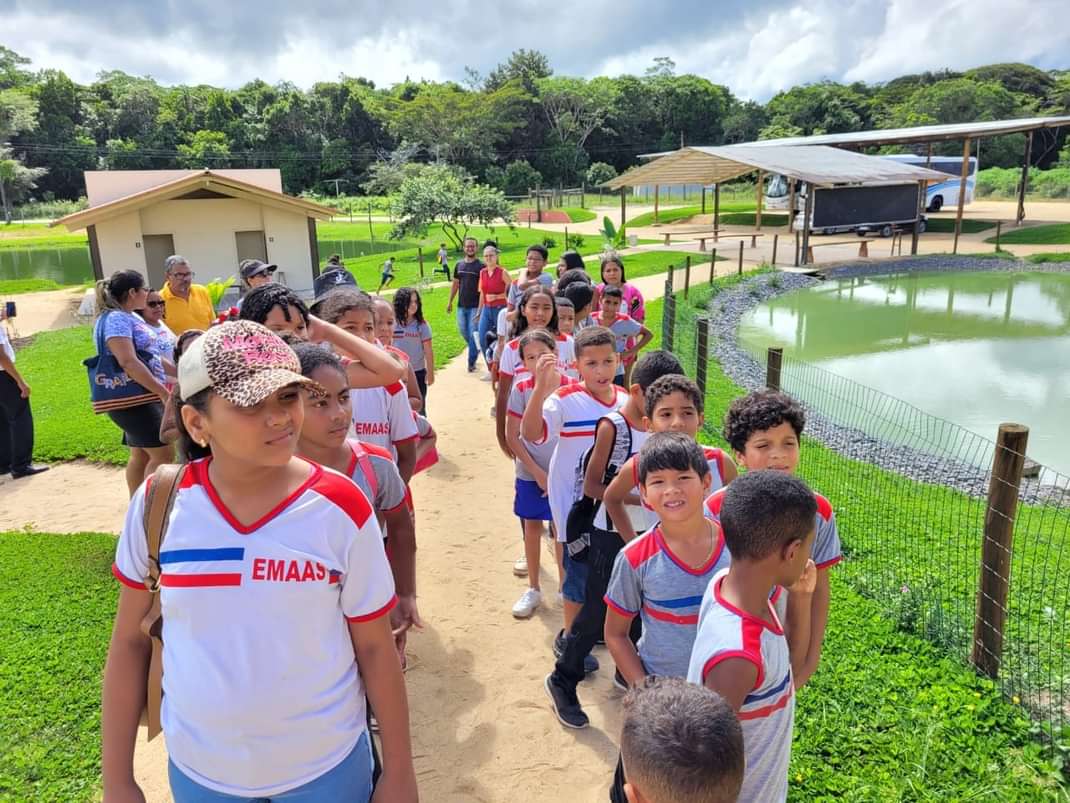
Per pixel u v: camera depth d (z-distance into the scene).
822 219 29.09
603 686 4.04
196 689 1.82
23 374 12.04
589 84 90.94
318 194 75.56
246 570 1.80
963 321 18.30
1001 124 34.03
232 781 1.87
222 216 21.50
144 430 5.68
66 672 4.08
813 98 88.38
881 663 4.06
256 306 3.21
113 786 1.96
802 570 2.19
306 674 1.86
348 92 90.19
